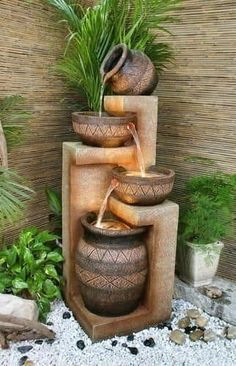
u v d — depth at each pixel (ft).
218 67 6.45
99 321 5.51
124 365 5.01
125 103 5.59
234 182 6.07
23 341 5.43
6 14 6.23
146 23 6.29
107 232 5.18
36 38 6.82
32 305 5.50
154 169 5.94
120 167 5.94
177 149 7.33
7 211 5.01
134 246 5.37
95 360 5.09
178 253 6.67
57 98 7.46
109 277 5.24
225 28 6.23
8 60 6.41
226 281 6.81
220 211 6.10
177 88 7.09
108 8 6.05
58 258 6.30
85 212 6.07
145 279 5.61
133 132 5.67
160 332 5.73
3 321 5.11
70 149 5.70
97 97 6.57
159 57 6.75
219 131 6.64
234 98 6.34
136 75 5.64
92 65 6.30
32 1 6.62
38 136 7.23
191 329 5.80
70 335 5.59
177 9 6.75
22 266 6.17
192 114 6.98
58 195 7.58
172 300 6.55
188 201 6.95
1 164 5.73
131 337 5.60
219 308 6.03
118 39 6.23
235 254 6.73
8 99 6.25
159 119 7.48
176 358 5.17
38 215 7.59
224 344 5.48
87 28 6.07
